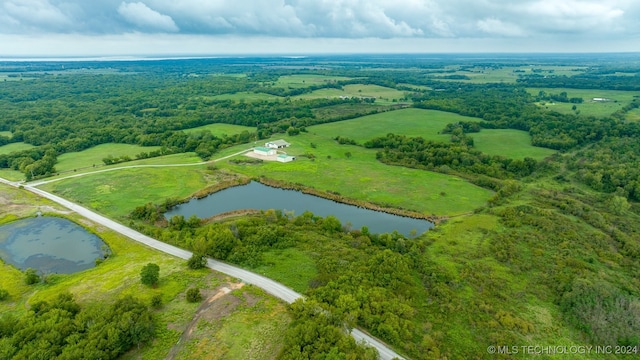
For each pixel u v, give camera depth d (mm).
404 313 64625
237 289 71500
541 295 73312
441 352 58562
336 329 56312
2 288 73312
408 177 141875
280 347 56750
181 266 80438
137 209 109250
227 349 56438
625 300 68438
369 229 105062
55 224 104125
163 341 57812
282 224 100812
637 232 97438
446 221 107938
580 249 87938
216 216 110938
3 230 100188
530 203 115812
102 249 91562
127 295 66188
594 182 130500
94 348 51875
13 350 51406
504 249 88688
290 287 72688
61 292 69188
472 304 69938
